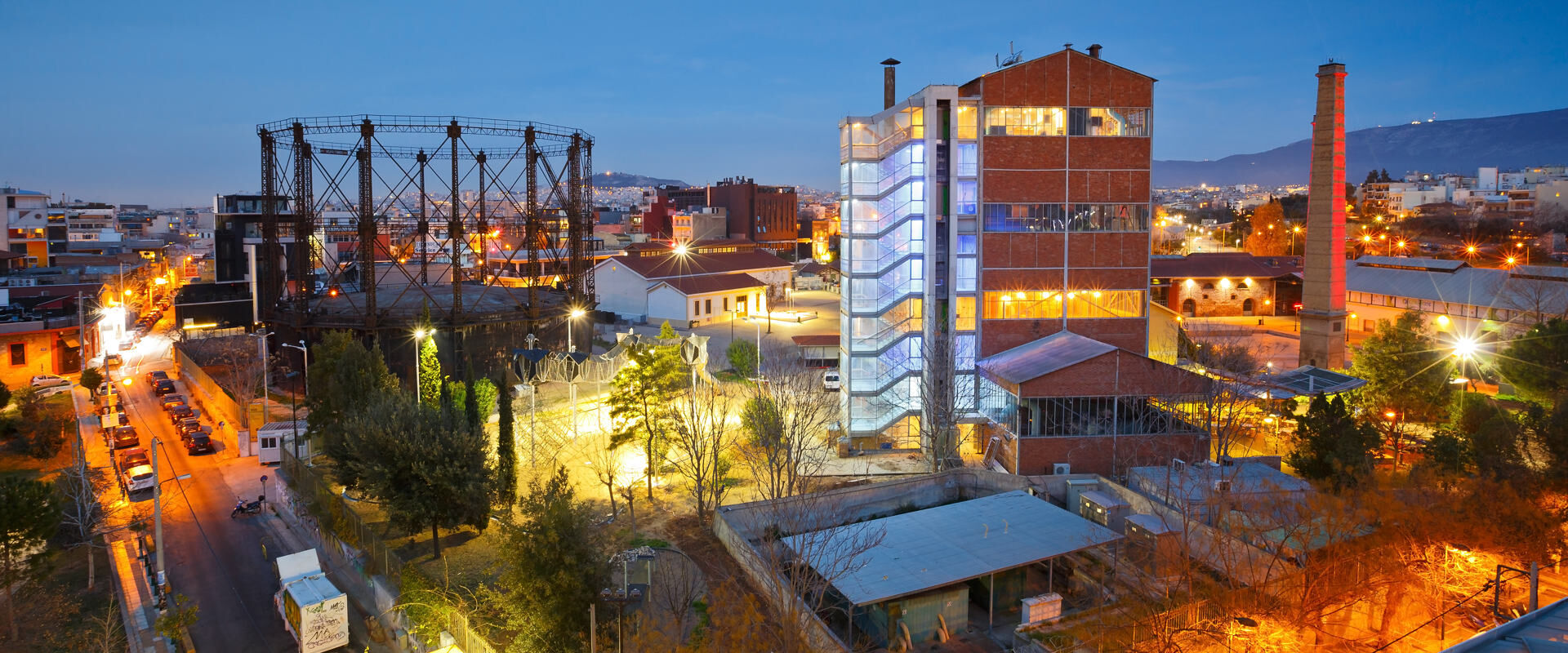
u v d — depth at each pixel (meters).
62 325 97.94
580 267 99.12
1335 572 39.50
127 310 120.88
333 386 62.44
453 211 87.38
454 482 46.44
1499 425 51.66
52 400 84.50
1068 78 64.94
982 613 42.62
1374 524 42.47
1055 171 65.50
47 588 44.69
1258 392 63.91
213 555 49.34
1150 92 65.75
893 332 66.06
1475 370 78.75
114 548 50.25
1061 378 56.88
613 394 56.59
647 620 36.22
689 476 54.78
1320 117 83.81
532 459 59.94
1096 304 66.75
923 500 56.34
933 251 65.12
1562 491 46.28
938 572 40.41
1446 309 100.19
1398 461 58.03
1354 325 113.69
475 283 114.88
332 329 83.31
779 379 66.69
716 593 38.19
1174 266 134.88
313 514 51.50
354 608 43.38
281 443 62.56
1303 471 53.41
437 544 46.69
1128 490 51.38
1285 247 196.88
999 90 64.50
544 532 35.47
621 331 125.12
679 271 141.38
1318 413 53.84
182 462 65.88
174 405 80.12
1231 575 39.69
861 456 64.69
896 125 65.44
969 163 65.38
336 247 153.62
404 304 90.81
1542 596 39.84
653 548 47.22
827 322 134.00
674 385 56.28
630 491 50.06
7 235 148.50
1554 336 63.72
